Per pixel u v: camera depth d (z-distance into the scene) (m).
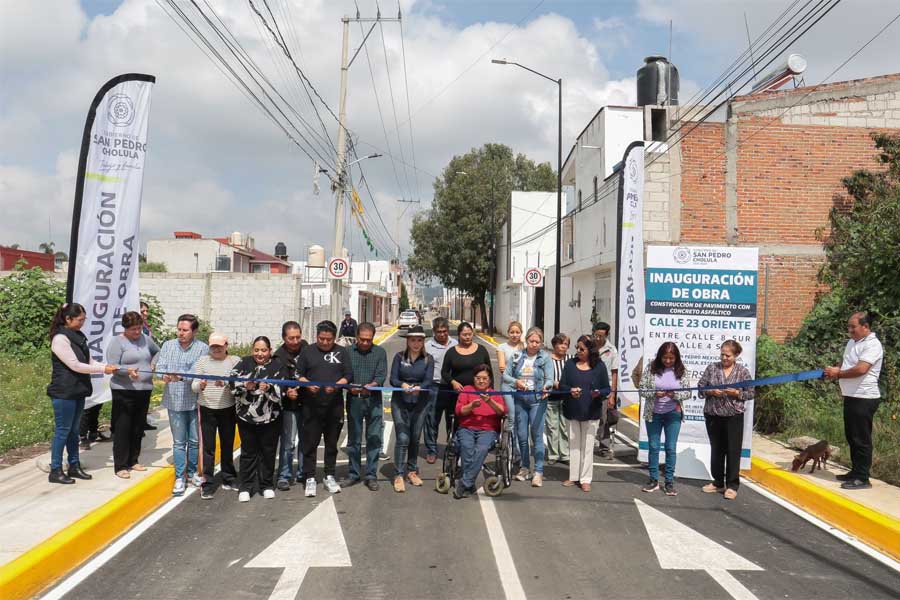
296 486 7.95
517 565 5.47
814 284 18.34
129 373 7.25
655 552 5.86
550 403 9.20
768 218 18.48
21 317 17.19
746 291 8.98
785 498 7.79
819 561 5.75
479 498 7.49
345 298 41.22
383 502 7.26
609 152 22.44
